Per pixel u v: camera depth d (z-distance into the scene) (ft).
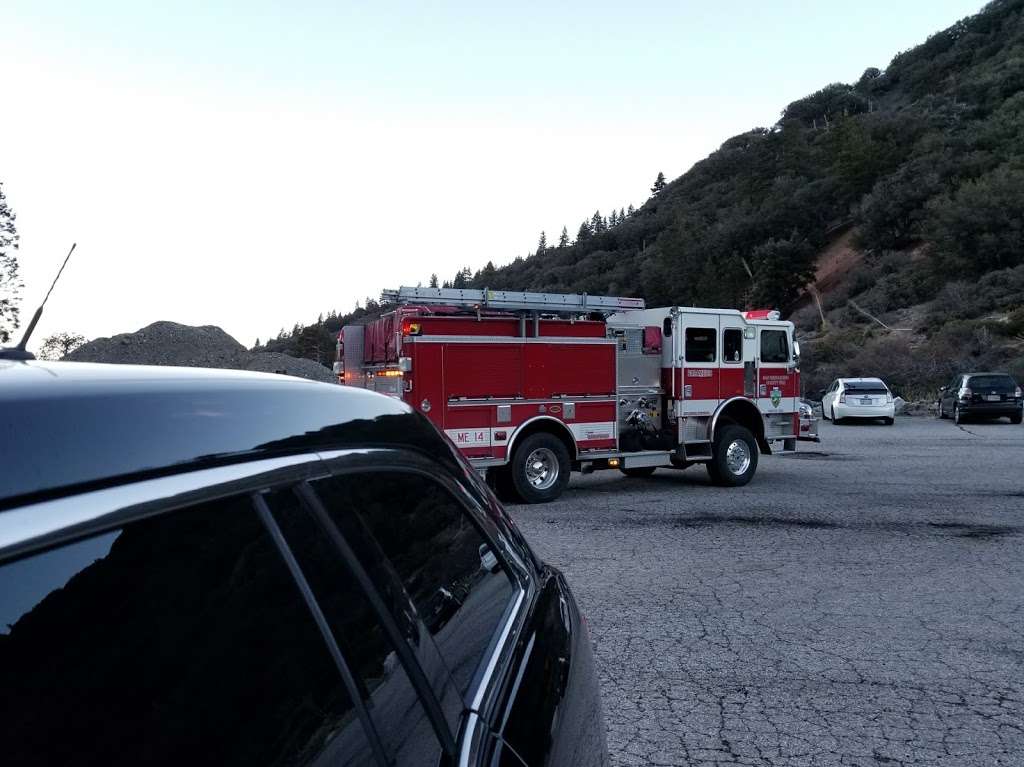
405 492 5.54
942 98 387.34
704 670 16.81
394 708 4.27
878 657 17.47
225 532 3.63
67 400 3.39
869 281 244.42
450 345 37.19
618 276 391.65
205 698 3.26
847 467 51.42
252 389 4.66
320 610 4.01
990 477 45.11
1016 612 20.53
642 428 43.34
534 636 6.69
